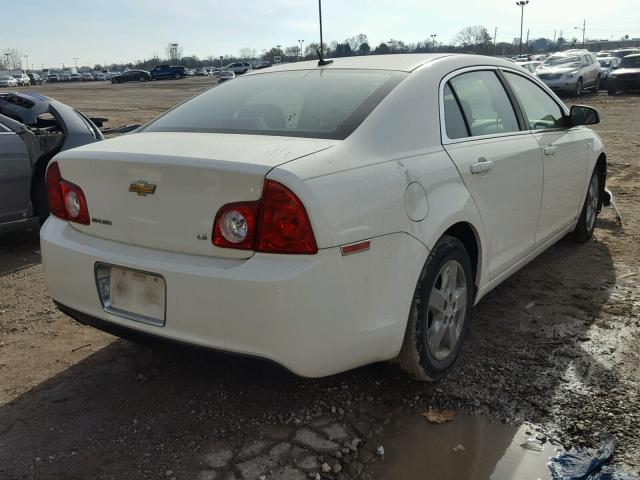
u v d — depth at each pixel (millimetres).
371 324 2572
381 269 2576
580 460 2545
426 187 2834
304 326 2354
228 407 2945
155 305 2594
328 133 2750
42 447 2662
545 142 4121
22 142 5551
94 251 2740
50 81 82812
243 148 2570
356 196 2480
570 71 23500
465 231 3279
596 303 4133
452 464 2535
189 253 2518
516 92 4031
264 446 2646
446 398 3002
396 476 2467
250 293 2322
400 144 2842
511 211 3652
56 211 3008
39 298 4465
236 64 66938
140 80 63688
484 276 3443
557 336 3650
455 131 3248
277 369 2422
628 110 18141
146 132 3170
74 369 3352
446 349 3164
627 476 2445
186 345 2514
